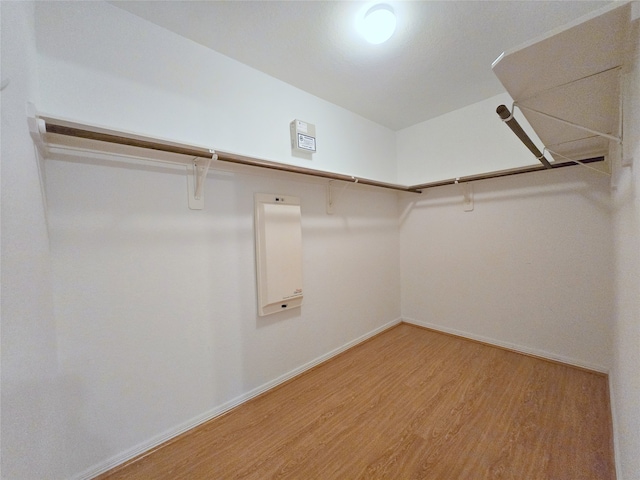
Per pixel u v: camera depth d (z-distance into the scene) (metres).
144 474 1.29
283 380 2.09
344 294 2.65
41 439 0.86
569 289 2.19
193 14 1.42
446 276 2.96
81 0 1.26
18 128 0.80
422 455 1.36
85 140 1.23
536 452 1.35
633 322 0.95
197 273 1.64
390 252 3.24
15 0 0.81
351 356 2.51
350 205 2.73
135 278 1.40
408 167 3.21
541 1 1.37
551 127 1.35
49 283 1.10
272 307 1.98
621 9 0.60
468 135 2.68
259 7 1.38
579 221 2.12
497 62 0.83
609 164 1.80
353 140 2.73
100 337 1.29
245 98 1.87
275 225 1.99
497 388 1.90
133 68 1.41
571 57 0.79
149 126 1.46
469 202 2.74
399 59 1.85
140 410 1.41
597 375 2.03
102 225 1.30
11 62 0.75
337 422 1.62
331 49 1.73
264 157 1.98
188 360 1.59
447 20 1.49
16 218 0.73
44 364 0.94
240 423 1.63
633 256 0.94
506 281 2.53
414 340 2.83
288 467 1.32
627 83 0.84
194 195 1.62
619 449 1.25
